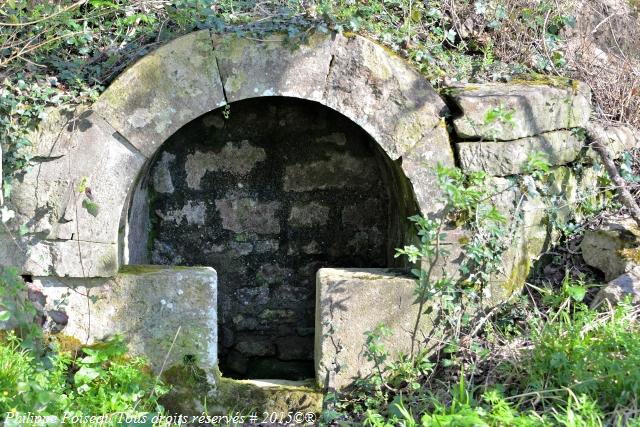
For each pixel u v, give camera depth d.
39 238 4.35
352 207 5.71
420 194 4.47
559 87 4.70
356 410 4.43
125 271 4.45
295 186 5.68
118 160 4.32
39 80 4.34
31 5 4.61
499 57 5.04
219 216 5.67
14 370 4.01
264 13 4.50
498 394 3.96
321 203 5.70
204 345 4.45
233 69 4.32
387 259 5.68
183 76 4.30
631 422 3.45
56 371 4.25
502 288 4.57
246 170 5.64
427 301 4.50
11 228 4.33
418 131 4.45
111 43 4.54
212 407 4.48
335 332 4.48
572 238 4.86
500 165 4.52
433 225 4.32
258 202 5.68
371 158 5.63
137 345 4.44
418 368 4.43
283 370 5.82
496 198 4.54
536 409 3.87
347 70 4.38
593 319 4.21
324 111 5.51
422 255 4.13
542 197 4.70
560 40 5.37
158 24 4.55
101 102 4.29
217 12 4.53
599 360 3.80
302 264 5.76
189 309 4.44
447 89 4.59
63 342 4.40
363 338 4.50
